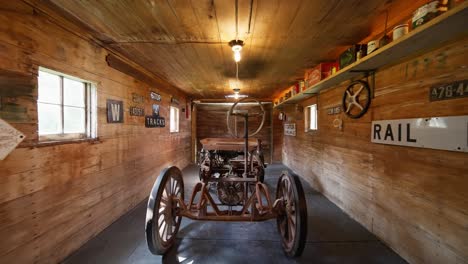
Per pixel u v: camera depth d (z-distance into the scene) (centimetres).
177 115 544
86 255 192
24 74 150
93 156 222
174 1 156
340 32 209
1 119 136
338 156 309
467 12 107
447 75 144
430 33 134
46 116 176
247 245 212
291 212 190
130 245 209
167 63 313
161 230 193
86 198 212
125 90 286
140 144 331
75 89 208
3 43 136
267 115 716
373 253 197
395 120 193
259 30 205
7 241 139
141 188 334
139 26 197
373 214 230
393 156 199
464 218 136
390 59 190
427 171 162
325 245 211
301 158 494
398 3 158
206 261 187
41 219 163
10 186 141
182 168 589
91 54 218
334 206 312
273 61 305
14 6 142
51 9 167
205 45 243
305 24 192
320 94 374
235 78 416
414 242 175
